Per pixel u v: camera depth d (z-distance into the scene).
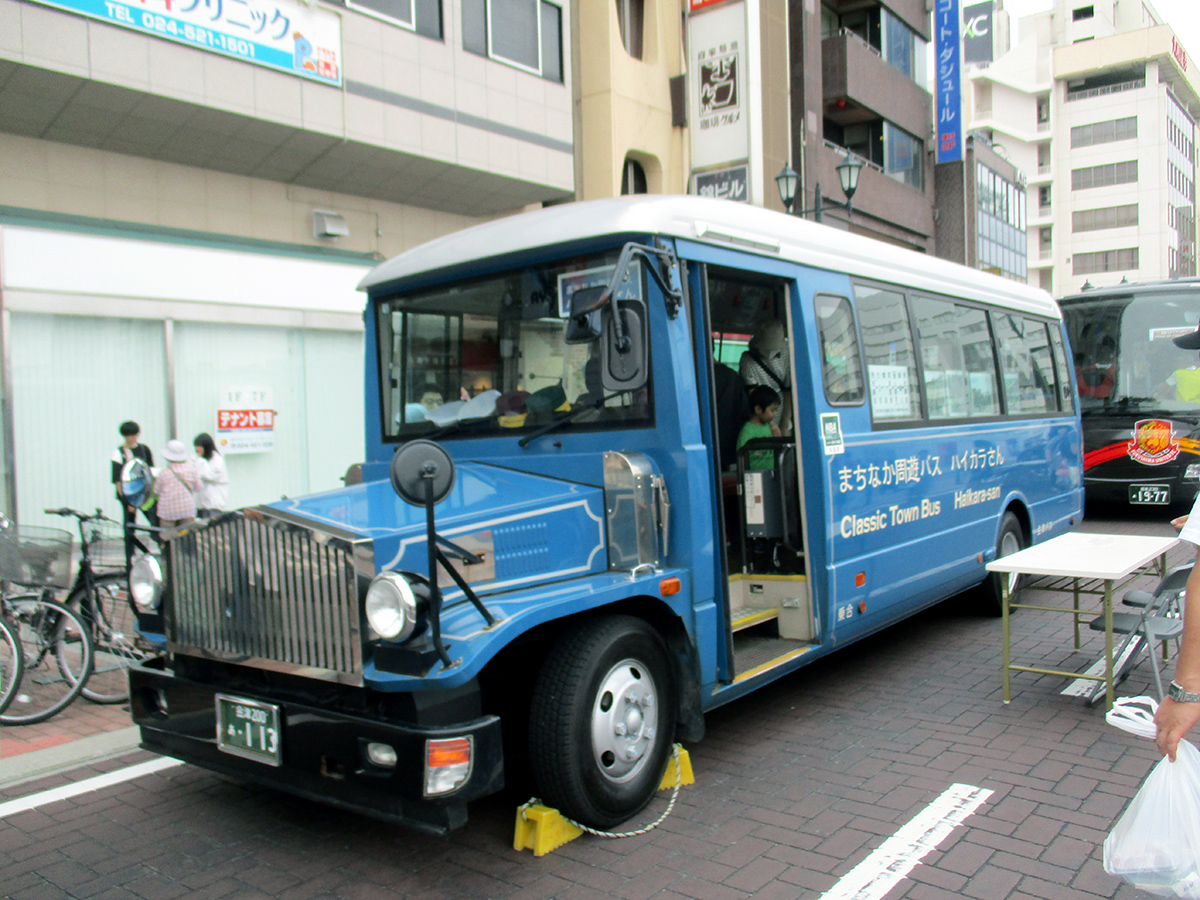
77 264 9.95
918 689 5.72
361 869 3.59
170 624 3.84
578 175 17.22
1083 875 3.33
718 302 5.14
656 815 3.96
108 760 4.93
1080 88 63.41
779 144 19.88
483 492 3.99
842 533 5.23
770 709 5.43
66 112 9.91
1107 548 5.77
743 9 16.59
